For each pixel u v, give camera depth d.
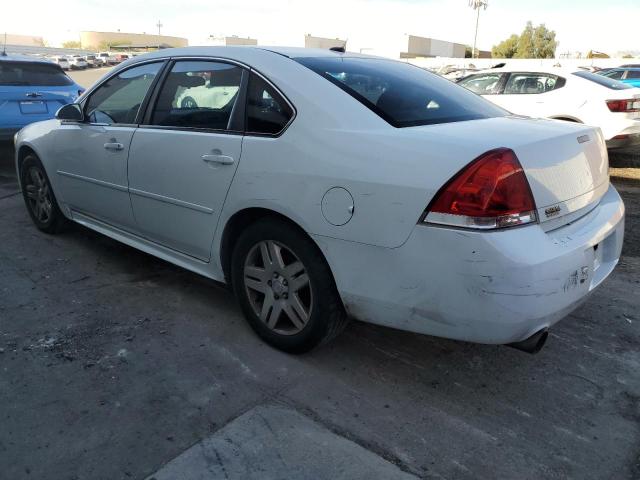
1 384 2.73
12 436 2.38
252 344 3.16
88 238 4.91
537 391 2.79
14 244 4.73
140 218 3.70
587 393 2.78
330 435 2.43
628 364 3.04
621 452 2.37
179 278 4.07
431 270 2.31
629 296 3.87
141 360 2.97
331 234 2.57
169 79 3.53
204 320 3.43
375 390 2.77
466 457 2.32
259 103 2.95
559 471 2.26
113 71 4.04
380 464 2.26
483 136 2.43
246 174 2.88
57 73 7.90
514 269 2.18
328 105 2.71
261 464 2.24
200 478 2.17
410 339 3.26
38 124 4.84
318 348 3.06
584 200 2.65
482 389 2.80
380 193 2.39
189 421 2.50
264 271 3.00
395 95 2.90
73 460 2.25
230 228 3.12
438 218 2.26
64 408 2.57
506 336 2.30
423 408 2.64
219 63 3.24
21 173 5.04
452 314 2.33
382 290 2.48
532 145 2.38
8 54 7.96
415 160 2.35
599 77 8.66
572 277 2.38
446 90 3.28
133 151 3.58
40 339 3.16
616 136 8.07
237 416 2.54
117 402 2.62
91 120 4.06
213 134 3.10
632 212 6.00
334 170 2.54
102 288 3.87
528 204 2.27
